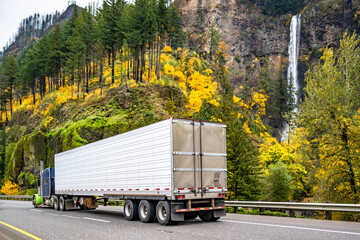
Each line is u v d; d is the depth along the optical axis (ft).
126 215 46.96
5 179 251.19
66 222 45.60
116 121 189.78
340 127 71.26
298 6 501.56
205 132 42.19
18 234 34.17
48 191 80.12
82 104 227.40
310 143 75.00
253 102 353.31
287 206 50.44
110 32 239.71
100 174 54.70
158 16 237.04
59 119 233.35
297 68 431.02
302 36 444.55
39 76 309.63
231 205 60.34
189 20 499.92
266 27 483.92
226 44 476.13
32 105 304.91
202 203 41.83
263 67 462.60
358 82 70.49
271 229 33.60
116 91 216.33
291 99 339.16
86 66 268.62
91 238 30.35
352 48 73.05
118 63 274.98
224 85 310.24
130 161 46.21
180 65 282.97
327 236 28.55
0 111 363.76
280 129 337.52
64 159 71.56
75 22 325.01
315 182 78.59
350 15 412.77
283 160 139.64
